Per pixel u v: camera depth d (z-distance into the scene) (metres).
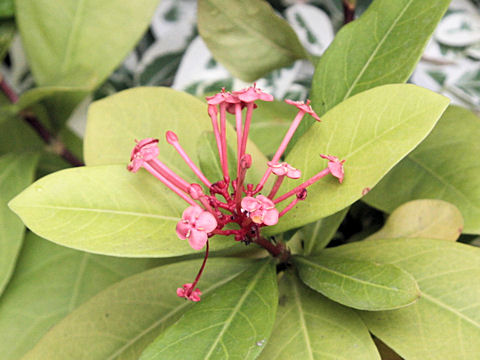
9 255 0.43
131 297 0.37
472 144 0.43
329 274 0.32
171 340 0.29
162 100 0.39
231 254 0.41
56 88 0.46
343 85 0.38
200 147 0.35
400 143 0.31
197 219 0.28
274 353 0.33
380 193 0.44
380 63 0.37
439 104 0.31
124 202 0.33
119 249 0.32
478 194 0.41
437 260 0.35
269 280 0.33
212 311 0.31
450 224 0.40
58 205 0.32
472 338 0.32
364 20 0.38
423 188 0.43
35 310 0.43
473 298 0.33
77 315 0.37
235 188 0.32
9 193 0.46
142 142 0.32
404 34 0.36
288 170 0.30
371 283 0.30
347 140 0.33
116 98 0.39
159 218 0.33
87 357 0.36
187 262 0.38
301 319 0.34
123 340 0.36
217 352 0.29
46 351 0.36
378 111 0.32
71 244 0.31
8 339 0.42
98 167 0.34
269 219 0.29
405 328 0.33
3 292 0.44
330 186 0.33
